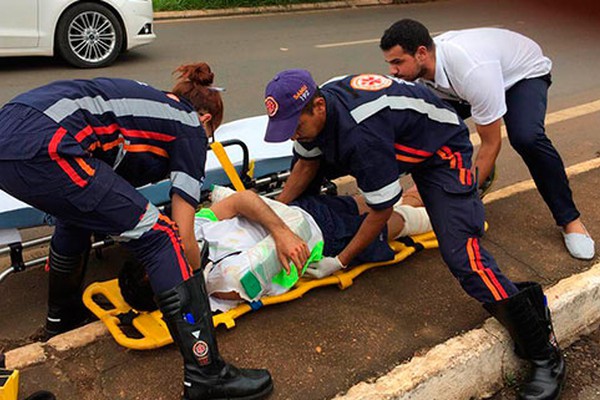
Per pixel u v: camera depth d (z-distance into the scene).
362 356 2.73
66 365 2.63
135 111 2.22
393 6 15.17
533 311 2.66
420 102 2.73
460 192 2.76
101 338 2.77
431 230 3.62
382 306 3.07
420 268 3.40
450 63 3.38
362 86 2.70
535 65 3.65
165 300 2.25
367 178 2.68
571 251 3.58
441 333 2.90
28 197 2.11
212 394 2.37
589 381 2.92
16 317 3.17
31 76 7.52
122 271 2.76
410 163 2.79
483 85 3.35
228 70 8.09
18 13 7.48
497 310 2.68
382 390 2.52
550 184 3.59
